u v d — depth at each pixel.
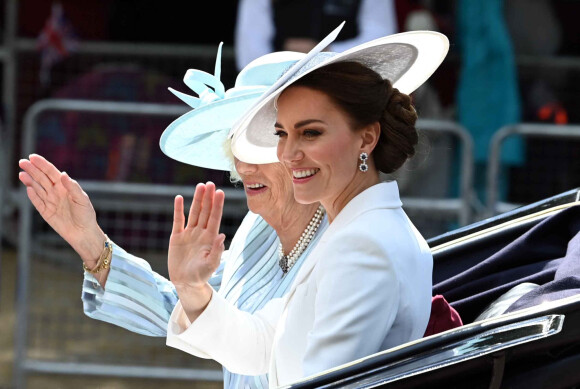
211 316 10.28
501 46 26.12
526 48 28.38
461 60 26.78
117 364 23.14
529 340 8.34
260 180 11.04
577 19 31.11
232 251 12.07
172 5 32.44
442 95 26.89
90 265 11.98
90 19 32.38
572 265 10.70
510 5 28.25
